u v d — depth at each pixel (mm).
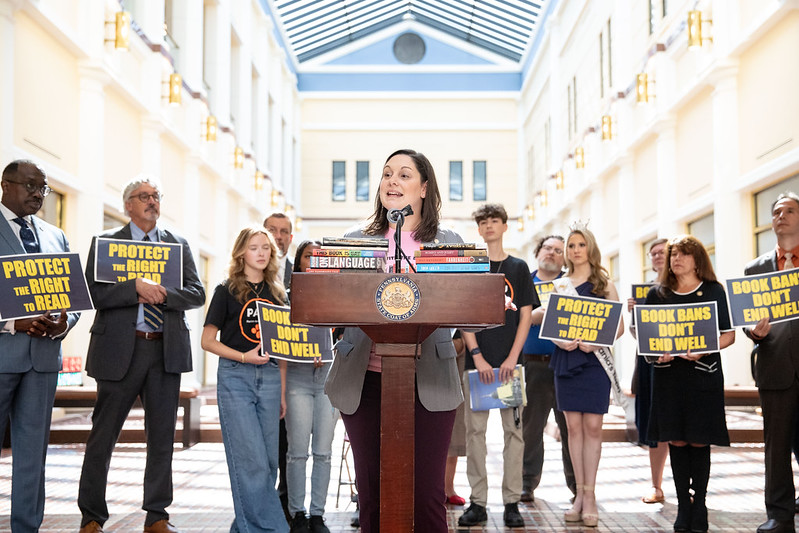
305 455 4824
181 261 4629
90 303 4184
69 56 10328
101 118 10953
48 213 10070
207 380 18391
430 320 2240
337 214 30312
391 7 29203
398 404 2396
